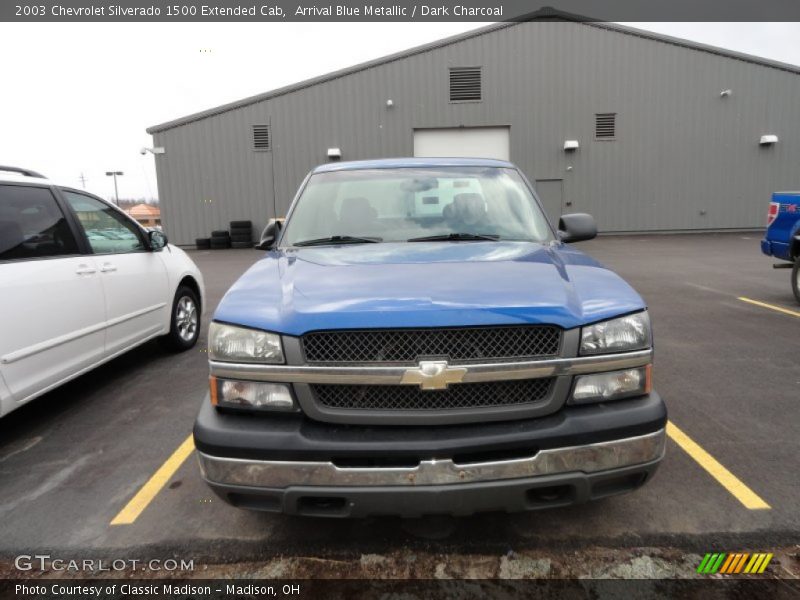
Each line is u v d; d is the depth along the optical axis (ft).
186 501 9.37
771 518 8.50
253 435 6.70
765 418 12.18
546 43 65.46
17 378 11.08
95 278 13.70
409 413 6.73
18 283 11.18
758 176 67.21
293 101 66.74
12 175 12.05
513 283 7.53
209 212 68.54
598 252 49.78
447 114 66.49
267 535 8.41
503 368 6.73
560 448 6.67
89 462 10.85
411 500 6.57
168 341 18.28
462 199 11.32
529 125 66.44
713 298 26.76
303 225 11.03
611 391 7.09
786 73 65.62
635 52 65.51
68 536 8.48
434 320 6.72
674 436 11.36
